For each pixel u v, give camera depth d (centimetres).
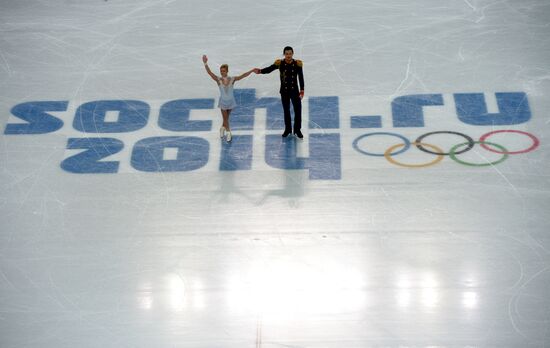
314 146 2230
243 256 1895
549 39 2564
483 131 2239
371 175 2117
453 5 2759
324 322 1708
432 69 2478
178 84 2486
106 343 1686
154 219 2017
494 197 2022
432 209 1998
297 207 2030
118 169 2186
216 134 2294
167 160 2209
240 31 2703
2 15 2845
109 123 2347
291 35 2667
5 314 1766
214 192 2094
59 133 2317
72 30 2748
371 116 2319
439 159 2156
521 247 1873
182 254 1911
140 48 2648
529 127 2241
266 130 2300
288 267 1856
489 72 2448
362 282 1803
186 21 2772
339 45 2608
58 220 2027
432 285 1788
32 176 2172
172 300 1784
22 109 2409
